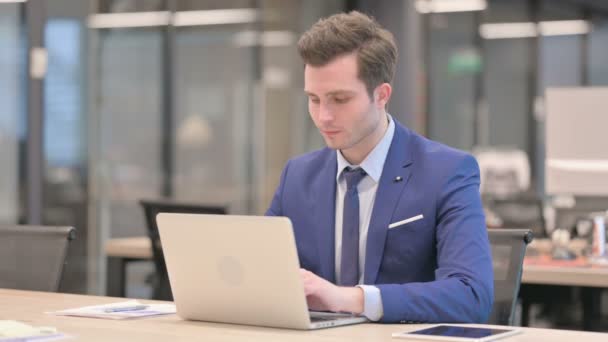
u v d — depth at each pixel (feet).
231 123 28.43
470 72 40.70
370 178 8.11
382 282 7.89
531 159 44.24
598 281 12.23
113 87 24.00
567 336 6.25
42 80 21.20
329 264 8.15
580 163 14.87
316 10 31.81
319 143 31.86
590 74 47.16
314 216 8.35
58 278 9.93
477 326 6.64
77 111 22.56
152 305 8.11
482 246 7.55
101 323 6.99
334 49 7.40
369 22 7.55
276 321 6.64
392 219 7.91
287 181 8.74
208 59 27.53
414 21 31.91
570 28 46.37
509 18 43.32
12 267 10.16
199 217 6.83
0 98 20.45
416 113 32.04
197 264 6.93
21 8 20.80
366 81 7.47
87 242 23.03
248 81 29.14
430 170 7.97
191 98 26.89
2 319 7.22
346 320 6.82
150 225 15.48
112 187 23.91
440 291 7.02
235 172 28.60
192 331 6.53
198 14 27.17
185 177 26.63
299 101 31.09
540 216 21.34
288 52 30.73
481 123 41.47
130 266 21.31
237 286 6.73
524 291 15.79
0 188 20.57
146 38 25.22
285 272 6.44
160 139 25.71
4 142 20.58
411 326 6.75
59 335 6.29
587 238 16.21
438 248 7.73
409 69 31.78
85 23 22.81
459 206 7.72
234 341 6.02
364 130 7.62
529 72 44.42
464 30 40.42
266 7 29.84
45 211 21.52
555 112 14.99
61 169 22.04
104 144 23.65
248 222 6.54
